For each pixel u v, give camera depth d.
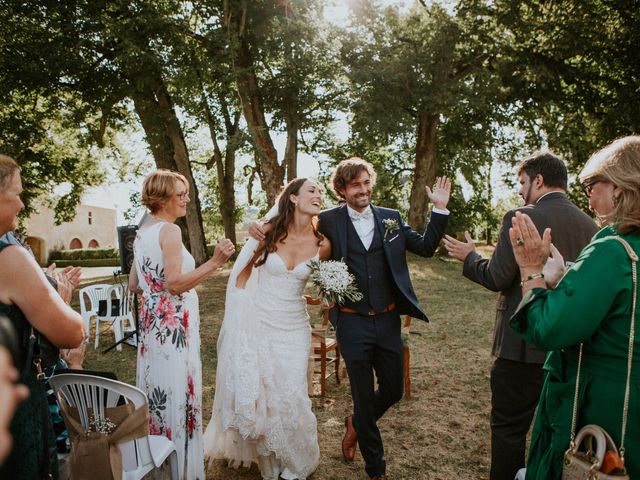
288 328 3.17
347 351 3.10
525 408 2.59
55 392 2.32
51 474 1.70
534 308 1.60
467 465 3.38
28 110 16.50
